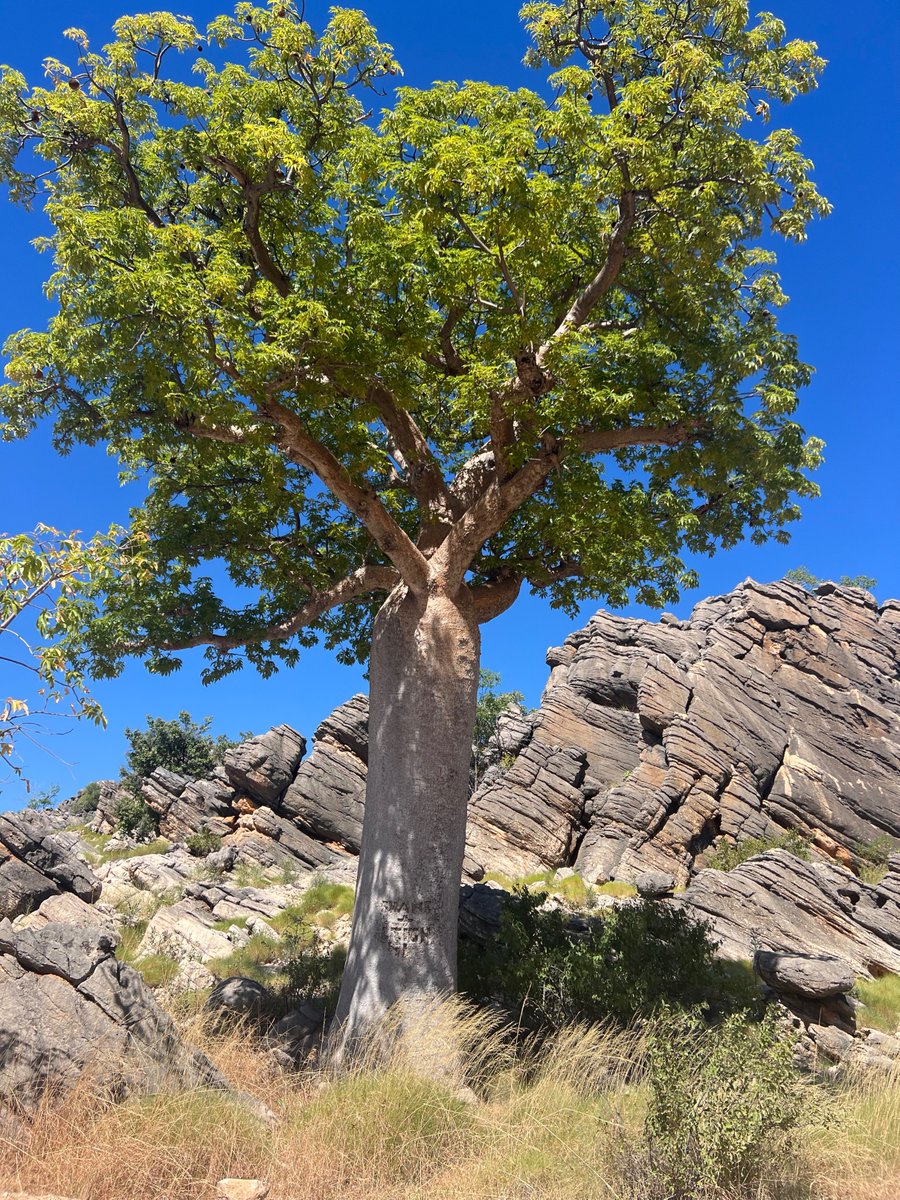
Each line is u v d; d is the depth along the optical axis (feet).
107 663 45.16
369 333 38.58
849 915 66.74
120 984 24.67
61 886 47.75
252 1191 18.80
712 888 66.85
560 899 75.56
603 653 122.42
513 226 34.53
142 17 40.29
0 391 40.91
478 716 159.43
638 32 42.19
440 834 37.81
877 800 104.01
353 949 37.01
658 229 39.40
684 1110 20.30
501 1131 23.02
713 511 51.06
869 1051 45.06
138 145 44.96
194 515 49.96
